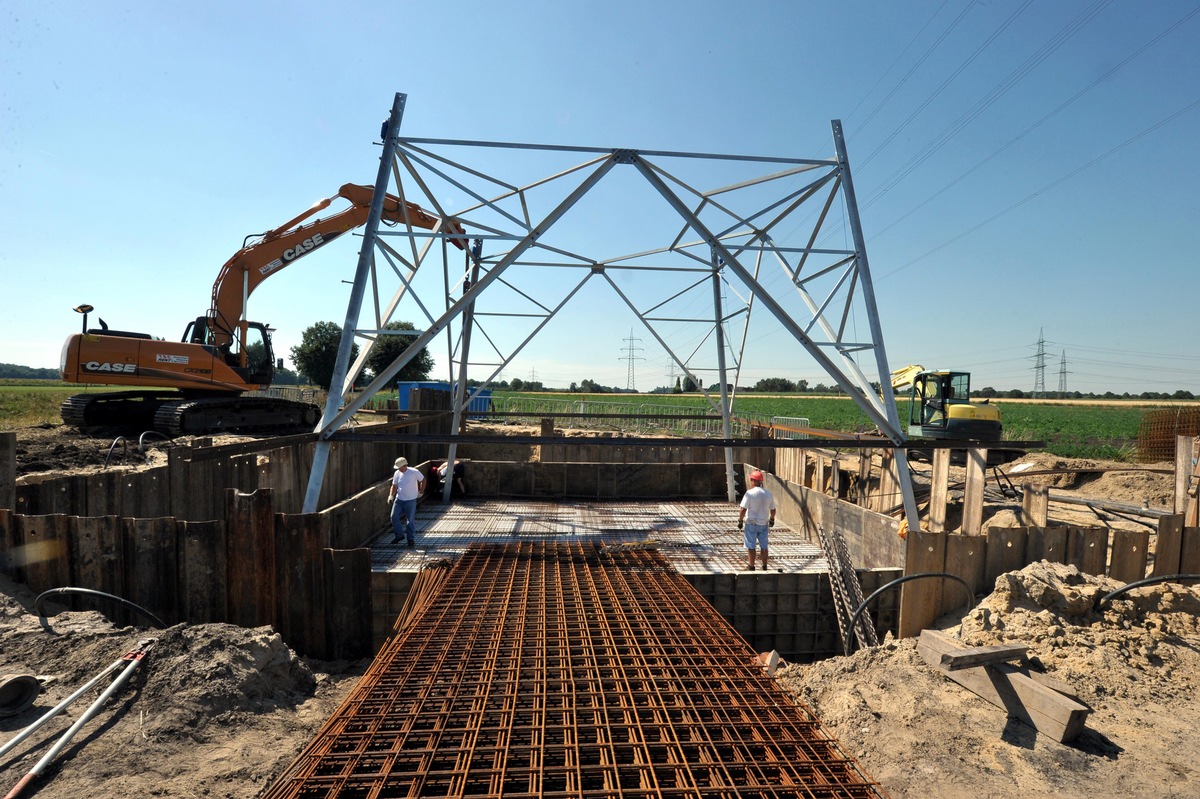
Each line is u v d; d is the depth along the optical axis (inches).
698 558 369.4
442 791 131.7
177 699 174.4
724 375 558.9
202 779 148.9
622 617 240.8
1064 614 232.2
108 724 164.4
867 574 324.5
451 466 530.6
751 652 206.7
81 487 294.5
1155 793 147.7
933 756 160.1
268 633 216.7
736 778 139.3
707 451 670.5
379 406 1228.5
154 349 628.1
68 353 593.3
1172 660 213.5
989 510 483.5
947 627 261.6
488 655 197.6
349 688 224.2
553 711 163.2
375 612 319.3
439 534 418.9
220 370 665.6
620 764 140.0
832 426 1504.7
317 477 350.0
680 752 142.8
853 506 389.4
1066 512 484.4
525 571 313.0
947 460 365.1
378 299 399.5
